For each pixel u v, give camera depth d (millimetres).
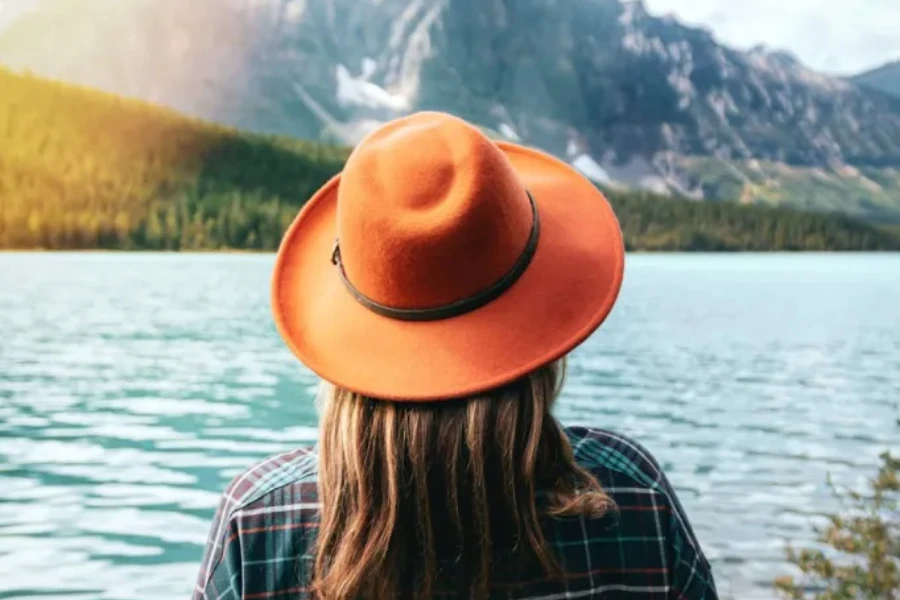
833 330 29906
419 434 978
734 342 26609
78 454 13062
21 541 8922
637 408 16625
